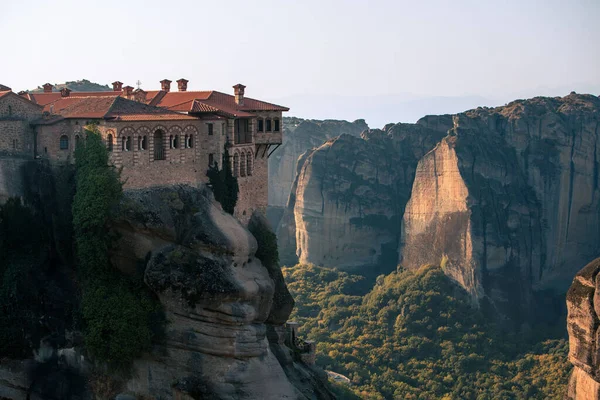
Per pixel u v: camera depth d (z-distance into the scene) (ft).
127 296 249.34
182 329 245.65
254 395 244.01
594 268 318.24
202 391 239.91
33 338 252.01
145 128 260.62
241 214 294.66
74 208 255.29
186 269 246.27
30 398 250.78
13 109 266.77
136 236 252.21
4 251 258.16
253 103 310.45
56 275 259.60
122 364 247.50
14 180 260.42
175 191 264.93
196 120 275.59
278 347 285.84
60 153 265.13
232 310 242.78
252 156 302.04
